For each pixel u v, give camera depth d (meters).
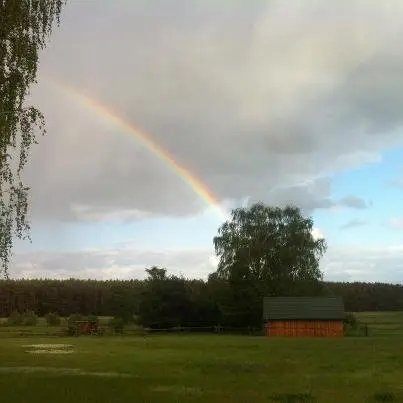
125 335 62.75
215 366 25.47
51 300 123.19
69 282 131.88
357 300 129.88
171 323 71.62
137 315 76.19
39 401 15.22
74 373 22.52
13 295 121.75
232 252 76.12
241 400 15.69
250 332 71.00
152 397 16.06
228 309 71.44
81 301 123.56
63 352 34.47
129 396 16.22
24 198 22.98
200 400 15.64
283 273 76.25
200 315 73.50
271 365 25.91
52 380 19.83
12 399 15.51
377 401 15.74
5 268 23.16
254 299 71.94
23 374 22.06
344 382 19.86
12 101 20.05
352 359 29.28
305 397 16.25
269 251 77.25
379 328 71.19
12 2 19.47
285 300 67.88
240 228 79.31
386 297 131.62
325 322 65.69
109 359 29.36
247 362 27.52
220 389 17.91
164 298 71.50
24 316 84.44
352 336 62.12
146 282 72.56
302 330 65.38
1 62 19.75
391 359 29.27
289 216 80.56
